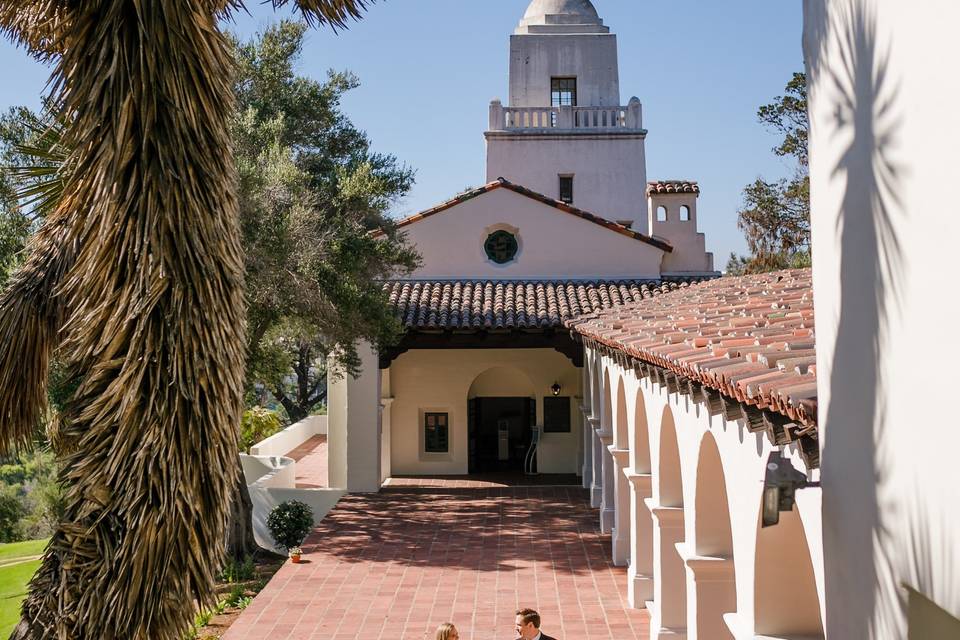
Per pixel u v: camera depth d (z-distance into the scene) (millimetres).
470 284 26312
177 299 5703
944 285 3311
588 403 24750
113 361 5609
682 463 9562
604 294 25219
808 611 6223
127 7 5762
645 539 14656
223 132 6129
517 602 15148
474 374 27531
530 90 36500
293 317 20016
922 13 3475
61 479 5656
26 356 7137
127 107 5680
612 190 35125
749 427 5652
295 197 18641
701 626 8938
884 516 3855
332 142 22828
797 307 9195
